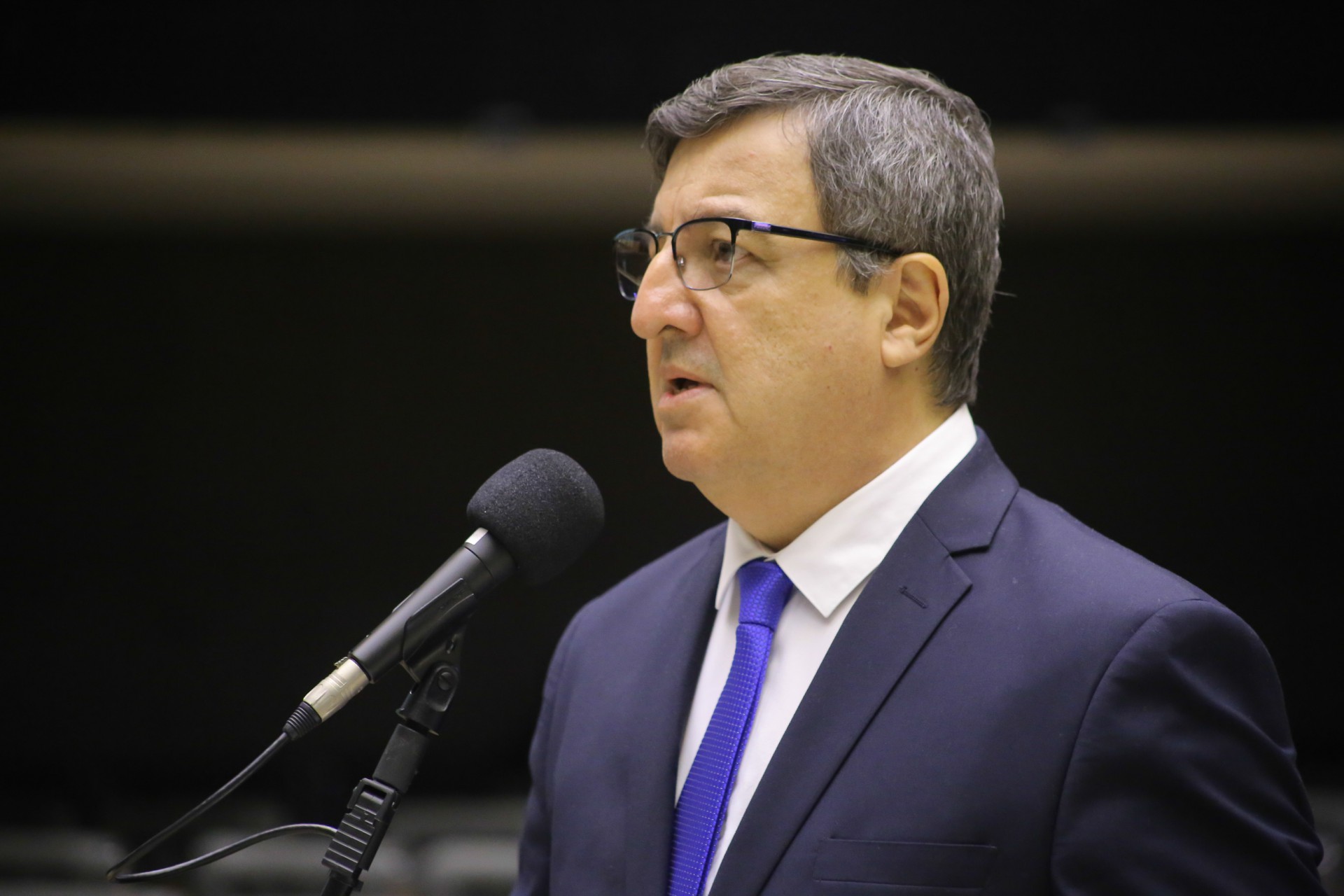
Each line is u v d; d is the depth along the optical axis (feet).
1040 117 52.70
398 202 78.07
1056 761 13.05
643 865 14.71
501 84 52.85
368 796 13.66
